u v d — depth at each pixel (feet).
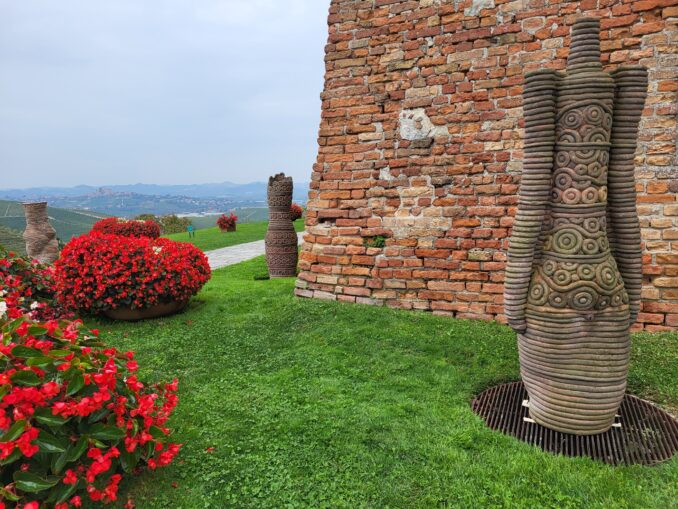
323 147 17.79
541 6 14.28
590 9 13.76
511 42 14.71
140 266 17.11
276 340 14.67
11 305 8.84
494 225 15.17
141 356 13.76
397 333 14.21
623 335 8.36
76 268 16.84
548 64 14.28
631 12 13.34
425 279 16.25
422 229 16.22
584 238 8.23
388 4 16.38
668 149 13.14
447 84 15.64
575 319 8.31
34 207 37.04
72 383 6.51
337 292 17.70
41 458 6.22
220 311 18.42
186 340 15.07
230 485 7.46
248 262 36.94
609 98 8.13
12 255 17.66
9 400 5.74
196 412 9.96
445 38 15.58
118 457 6.93
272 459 8.13
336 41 17.28
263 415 9.74
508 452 8.06
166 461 7.36
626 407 9.66
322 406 10.02
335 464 7.93
